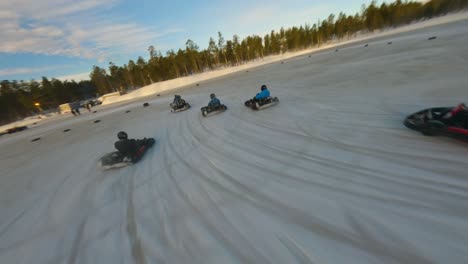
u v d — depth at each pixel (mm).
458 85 5844
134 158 5152
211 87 22188
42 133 15328
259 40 59531
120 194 3887
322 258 1974
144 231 2793
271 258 2059
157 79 60594
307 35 59281
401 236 2055
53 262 2570
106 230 2963
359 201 2609
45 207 3951
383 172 3086
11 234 3307
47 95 52781
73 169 5727
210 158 4711
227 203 3037
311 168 3551
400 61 11031
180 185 3801
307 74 14578
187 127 7707
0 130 31984
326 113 6102
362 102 6363
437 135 3518
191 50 56188
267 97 8141
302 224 2408
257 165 4004
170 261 2250
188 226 2729
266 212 2701
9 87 50469
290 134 5180
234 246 2275
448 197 2426
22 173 6371
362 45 27516
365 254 1944
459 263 1729
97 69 66250
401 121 4582
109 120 14391
